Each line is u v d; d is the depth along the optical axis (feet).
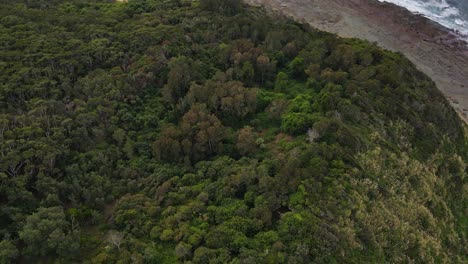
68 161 162.81
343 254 135.64
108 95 194.80
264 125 194.08
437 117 224.33
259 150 175.42
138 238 139.13
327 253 131.95
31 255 128.57
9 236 130.11
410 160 189.26
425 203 181.27
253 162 163.73
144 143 179.32
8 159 149.79
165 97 200.34
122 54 225.76
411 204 171.53
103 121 183.73
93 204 151.43
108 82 202.59
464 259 182.50
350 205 149.59
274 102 202.18
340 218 143.95
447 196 200.54
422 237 162.71
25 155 152.76
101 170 162.30
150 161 172.96
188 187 156.15
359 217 149.48
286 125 183.32
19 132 164.25
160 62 219.20
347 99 201.87
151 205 148.66
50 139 162.81
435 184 192.95
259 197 144.97
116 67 215.92
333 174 156.46
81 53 220.64
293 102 199.31
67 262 130.00
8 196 140.87
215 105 196.54
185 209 144.25
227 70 222.89
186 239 134.82
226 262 125.39
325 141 172.86
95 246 136.36
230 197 149.18
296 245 130.31
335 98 194.29
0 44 224.12
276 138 183.73
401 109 211.00
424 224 171.63
